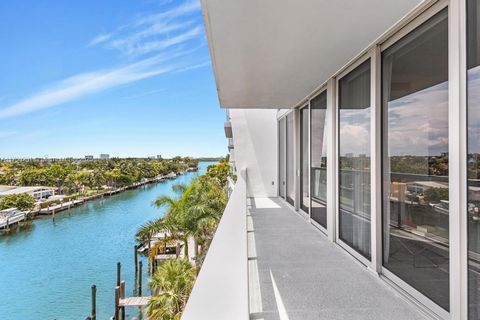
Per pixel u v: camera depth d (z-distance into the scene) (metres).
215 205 11.50
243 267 1.23
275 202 7.77
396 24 2.47
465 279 1.78
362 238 3.29
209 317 0.78
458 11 1.83
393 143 2.66
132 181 62.69
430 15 2.15
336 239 4.10
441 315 2.04
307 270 3.17
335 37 2.75
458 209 1.82
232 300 0.90
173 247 18.05
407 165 2.43
